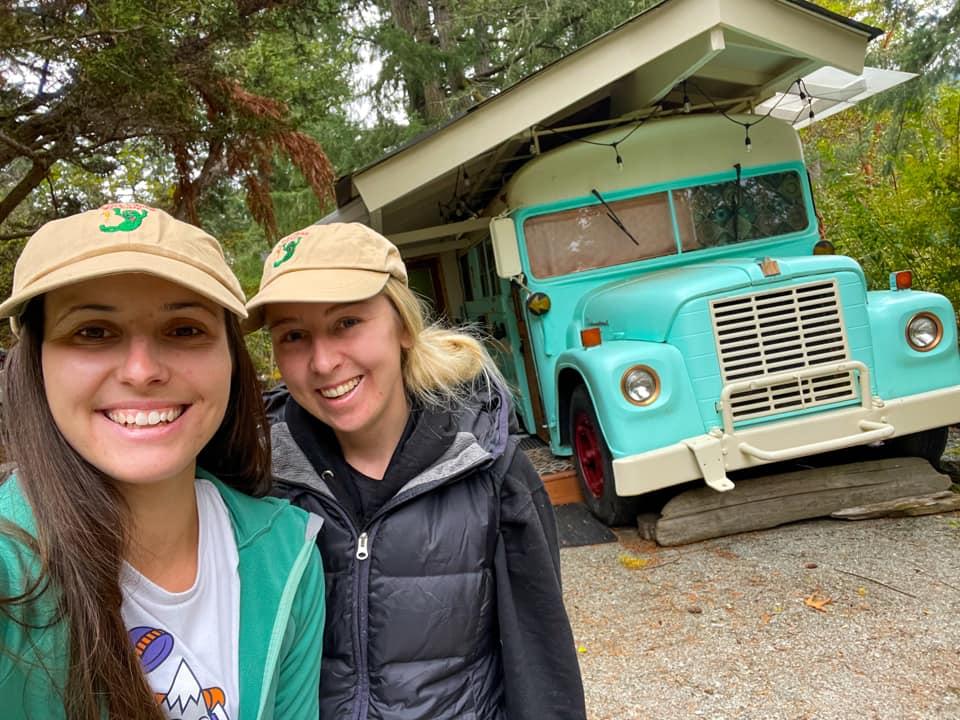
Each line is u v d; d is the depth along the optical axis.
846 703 2.25
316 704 1.29
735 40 4.73
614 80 4.70
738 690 2.39
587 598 3.26
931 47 8.74
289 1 5.42
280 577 1.24
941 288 5.79
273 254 1.47
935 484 3.94
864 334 3.79
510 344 5.77
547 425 5.12
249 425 1.33
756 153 5.06
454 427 1.46
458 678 1.38
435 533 1.38
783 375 3.68
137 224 1.02
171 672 1.07
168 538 1.14
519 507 1.45
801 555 3.43
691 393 3.70
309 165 6.66
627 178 4.92
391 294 1.45
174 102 4.88
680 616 2.97
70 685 0.96
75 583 0.97
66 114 5.08
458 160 4.82
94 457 1.01
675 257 4.91
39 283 0.95
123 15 4.05
